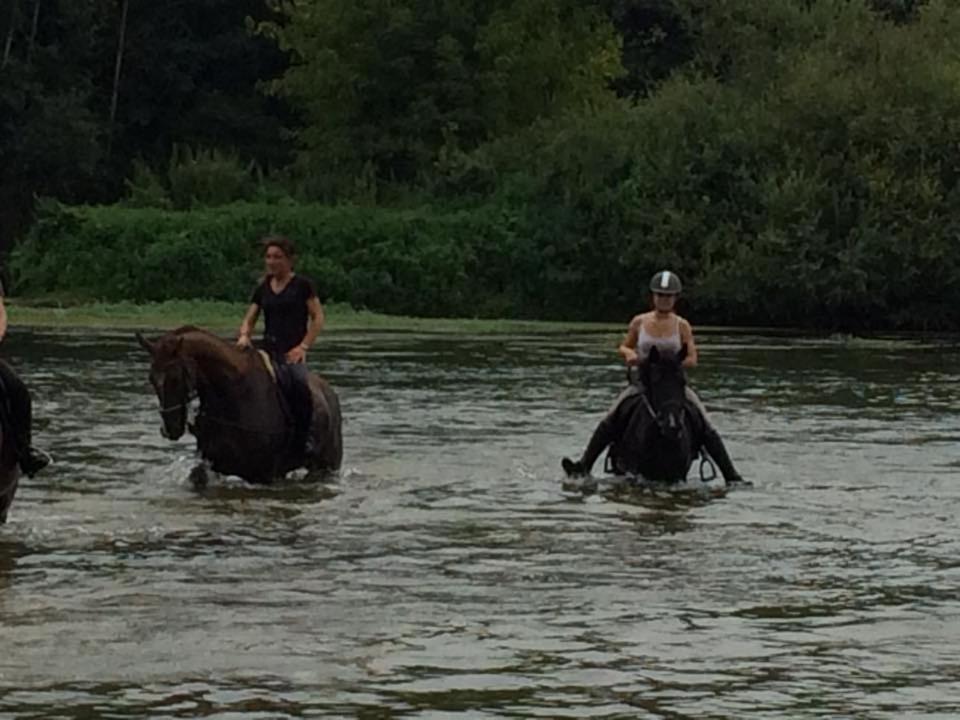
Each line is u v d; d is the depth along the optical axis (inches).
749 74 2524.6
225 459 692.7
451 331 1971.0
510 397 1104.8
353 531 587.8
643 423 714.2
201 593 478.0
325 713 358.9
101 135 2758.4
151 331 1804.9
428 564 526.0
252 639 423.2
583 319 2394.2
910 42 2418.8
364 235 2375.7
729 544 568.4
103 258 2370.8
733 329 2261.3
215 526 594.6
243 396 689.6
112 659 402.3
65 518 608.7
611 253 2361.0
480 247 2386.8
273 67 2928.2
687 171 2333.9
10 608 455.8
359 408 1026.7
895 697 374.6
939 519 625.6
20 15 2753.4
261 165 2869.1
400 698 370.9
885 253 2249.0
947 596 483.5
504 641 424.2
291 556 537.0
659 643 423.5
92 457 780.6
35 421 933.2
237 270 2342.5
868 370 1406.3
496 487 701.3
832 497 681.0
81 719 353.4
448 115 2613.2
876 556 547.5
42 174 2701.8
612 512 637.9
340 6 2628.0
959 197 2260.1
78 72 2790.4
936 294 2297.0
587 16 2691.9
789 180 2258.9
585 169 2381.9
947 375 1347.2
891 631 439.2
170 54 2842.0
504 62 2605.8
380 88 2632.9
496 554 544.7
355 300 2359.7
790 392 1171.9
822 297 2258.9
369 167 2559.1
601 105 2610.7
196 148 2849.4
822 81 2348.7
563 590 487.5
